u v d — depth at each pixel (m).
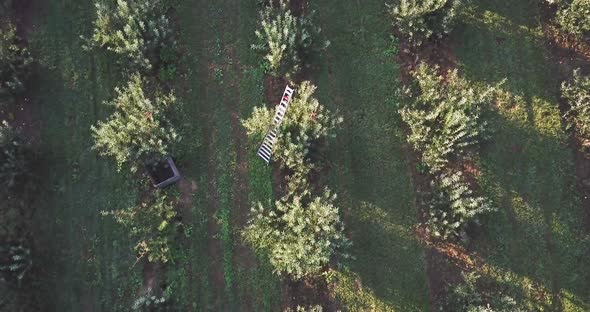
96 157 18.00
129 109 17.30
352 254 17.81
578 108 18.91
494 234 18.44
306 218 16.38
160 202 17.31
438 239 18.22
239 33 19.39
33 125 18.05
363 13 19.94
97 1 18.20
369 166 18.64
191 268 17.31
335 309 17.38
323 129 17.19
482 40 20.12
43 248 17.11
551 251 18.50
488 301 17.44
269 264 17.50
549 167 19.19
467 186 18.58
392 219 18.28
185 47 19.02
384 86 19.36
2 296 15.80
